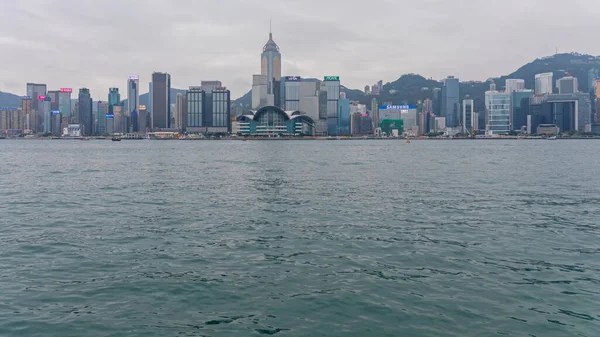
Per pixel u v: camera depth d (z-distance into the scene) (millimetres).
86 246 28266
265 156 151125
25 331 16734
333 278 21984
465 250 26703
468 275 22250
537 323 17094
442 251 26531
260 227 33500
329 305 18828
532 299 19250
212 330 16766
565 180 66000
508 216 37250
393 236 30344
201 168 94312
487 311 18141
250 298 19625
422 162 111938
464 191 53406
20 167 101250
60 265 24312
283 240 29453
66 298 19719
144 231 32406
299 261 24781
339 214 38688
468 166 96500
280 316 17875
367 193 51969
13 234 31656
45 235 31312
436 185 59781
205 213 39594
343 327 16953
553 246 27516
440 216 37406
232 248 27578
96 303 19188
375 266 23781
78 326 17125
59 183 65250
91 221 36250
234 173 80812
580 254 25750
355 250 26906
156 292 20359
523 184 60719
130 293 20266
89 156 159625
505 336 16172
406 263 24250
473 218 36469
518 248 27109
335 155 156125
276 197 49219
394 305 18750
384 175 75000
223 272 23016
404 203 44469
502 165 99375
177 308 18672
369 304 18875
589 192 52281
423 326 16953
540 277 21875
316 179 68500
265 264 24281
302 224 34500
